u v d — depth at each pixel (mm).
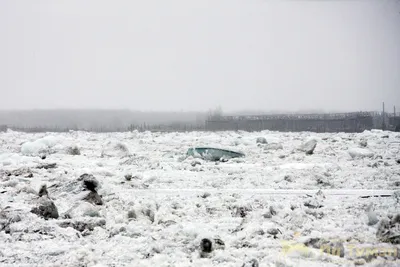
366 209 11055
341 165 20141
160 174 17906
